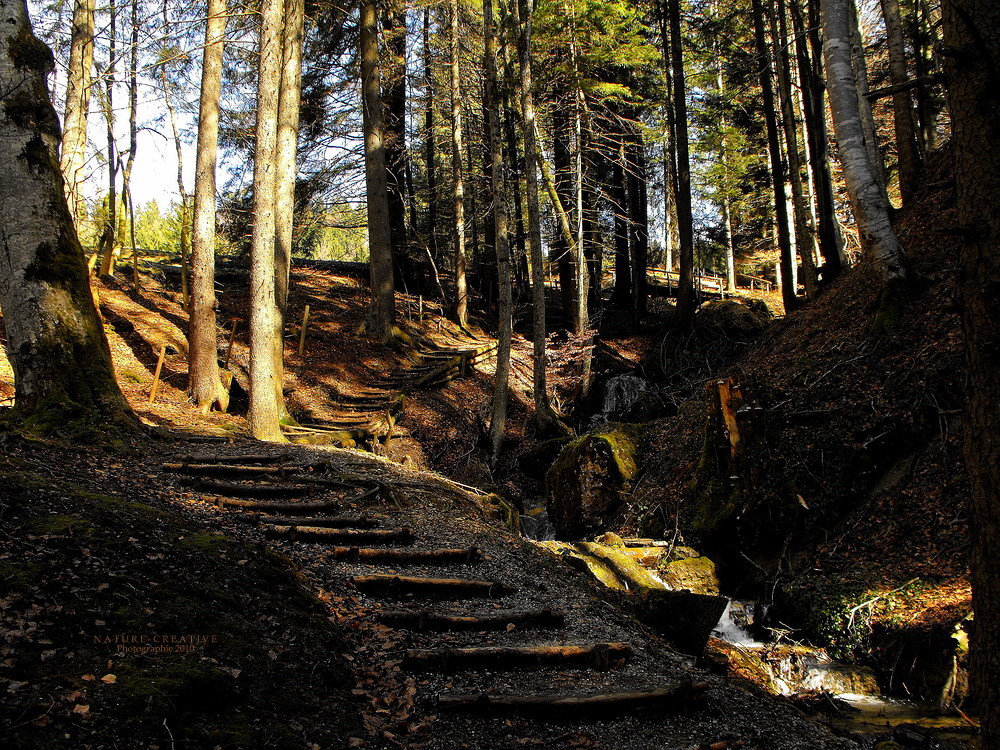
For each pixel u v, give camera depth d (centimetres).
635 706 432
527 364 2431
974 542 311
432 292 2959
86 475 616
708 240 3381
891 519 844
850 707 624
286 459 923
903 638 676
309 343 1989
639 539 1042
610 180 2669
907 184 1532
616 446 1306
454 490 1022
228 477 798
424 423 1778
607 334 2673
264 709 347
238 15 1420
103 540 438
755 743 427
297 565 561
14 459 566
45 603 355
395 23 2356
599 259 2692
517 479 1692
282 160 1544
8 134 740
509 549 786
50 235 761
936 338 972
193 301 1402
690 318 2061
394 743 360
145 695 311
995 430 297
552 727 404
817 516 915
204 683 336
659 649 574
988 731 300
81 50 1321
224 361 1670
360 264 3105
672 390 1788
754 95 2328
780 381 1152
